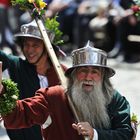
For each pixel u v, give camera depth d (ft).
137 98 52.75
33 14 26.89
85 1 71.97
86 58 22.71
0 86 21.65
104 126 22.99
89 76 22.84
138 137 40.09
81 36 71.00
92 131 22.17
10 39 67.77
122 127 22.97
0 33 68.95
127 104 23.62
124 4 68.28
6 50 70.79
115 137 22.57
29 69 29.50
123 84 58.49
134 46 69.10
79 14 70.95
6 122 22.59
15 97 22.03
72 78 23.24
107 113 23.12
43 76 29.53
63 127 23.02
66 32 72.64
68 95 23.03
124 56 69.10
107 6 69.46
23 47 29.66
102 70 23.24
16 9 72.64
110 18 69.21
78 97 22.86
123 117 23.12
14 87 22.04
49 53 24.98
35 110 22.90
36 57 29.32
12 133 28.14
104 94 23.24
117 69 65.31
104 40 69.72
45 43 25.43
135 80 60.23
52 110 23.03
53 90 23.30
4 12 69.15
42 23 26.63
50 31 29.53
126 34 68.64
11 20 73.26
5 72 29.58
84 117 22.88
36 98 23.18
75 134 22.93
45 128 23.27
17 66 29.58
